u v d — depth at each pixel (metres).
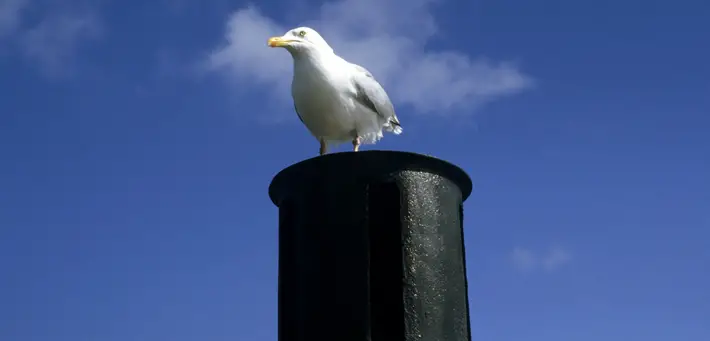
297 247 5.47
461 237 5.93
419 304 5.17
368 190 5.37
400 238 5.30
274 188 5.92
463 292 5.55
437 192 5.52
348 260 5.21
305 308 5.26
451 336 5.25
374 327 5.19
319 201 5.41
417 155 5.46
